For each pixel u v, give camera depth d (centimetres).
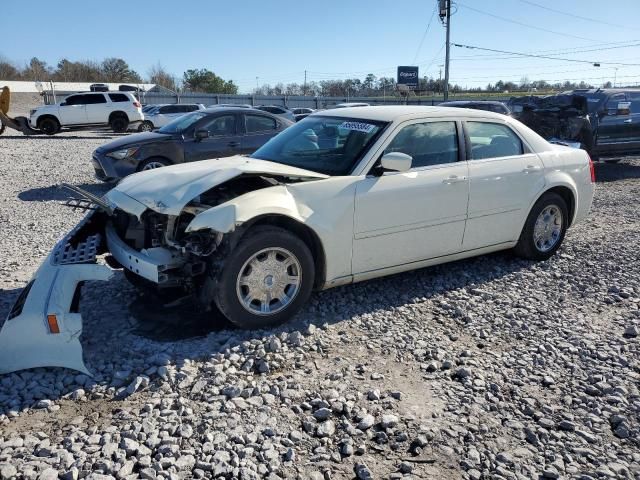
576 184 607
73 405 323
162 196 409
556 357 395
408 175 473
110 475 263
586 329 443
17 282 530
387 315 457
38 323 349
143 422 304
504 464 282
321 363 377
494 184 529
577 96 1264
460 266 582
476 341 419
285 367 371
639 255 635
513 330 439
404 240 479
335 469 274
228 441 291
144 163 977
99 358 377
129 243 446
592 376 369
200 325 430
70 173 1303
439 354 393
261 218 404
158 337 410
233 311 400
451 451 290
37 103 4838
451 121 517
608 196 1027
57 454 275
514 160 554
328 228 430
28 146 2020
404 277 545
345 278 455
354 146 473
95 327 424
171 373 352
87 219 468
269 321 416
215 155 1017
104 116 2727
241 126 1045
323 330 425
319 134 510
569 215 618
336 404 324
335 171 459
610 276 566
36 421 307
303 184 428
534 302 496
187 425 302
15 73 7344
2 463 268
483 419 319
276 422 309
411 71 5409
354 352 394
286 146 516
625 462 287
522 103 1551
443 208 496
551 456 288
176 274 411
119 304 469
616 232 749
